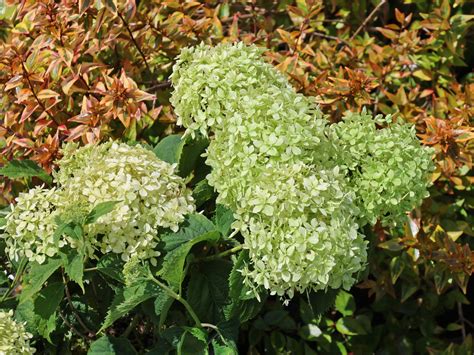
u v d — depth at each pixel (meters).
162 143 1.08
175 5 1.26
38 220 0.91
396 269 1.27
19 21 1.29
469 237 1.36
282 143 0.87
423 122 1.28
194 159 1.07
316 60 1.31
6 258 1.08
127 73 1.21
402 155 0.94
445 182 1.30
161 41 1.24
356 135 0.95
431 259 1.22
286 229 0.85
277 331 1.30
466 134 1.16
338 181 0.89
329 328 1.32
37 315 0.94
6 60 1.11
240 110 0.92
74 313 1.00
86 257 0.91
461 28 1.31
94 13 1.18
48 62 1.15
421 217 1.27
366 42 1.33
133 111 1.11
